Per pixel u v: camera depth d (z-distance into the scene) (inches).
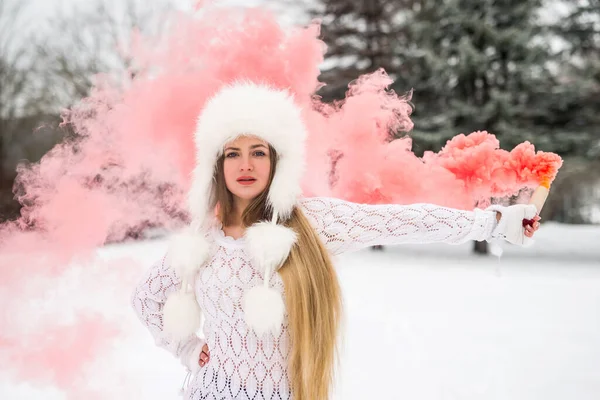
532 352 195.6
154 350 194.5
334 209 77.5
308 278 73.0
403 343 208.1
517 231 73.6
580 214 1488.7
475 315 265.3
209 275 76.4
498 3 587.8
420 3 658.2
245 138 76.8
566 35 598.5
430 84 615.5
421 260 573.6
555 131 588.4
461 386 158.9
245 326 73.6
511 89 589.6
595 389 156.3
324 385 73.8
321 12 682.8
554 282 396.8
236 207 80.5
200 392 75.5
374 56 666.2
